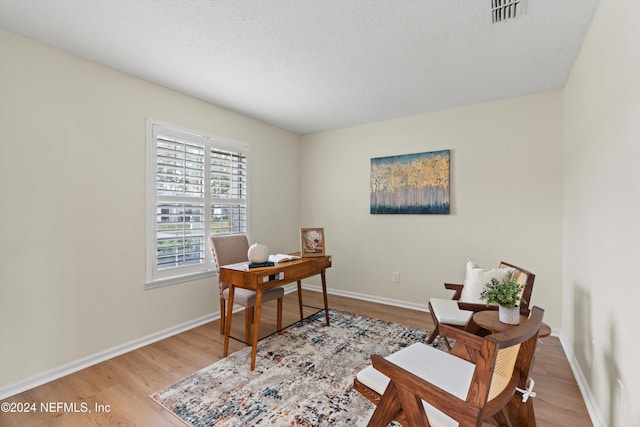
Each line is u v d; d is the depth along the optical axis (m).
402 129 3.63
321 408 1.72
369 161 3.88
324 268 2.90
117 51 2.15
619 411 1.36
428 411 1.10
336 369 2.14
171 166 2.81
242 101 3.13
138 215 2.56
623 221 1.34
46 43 2.04
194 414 1.68
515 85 2.71
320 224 4.33
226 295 2.63
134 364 2.23
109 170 2.37
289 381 2.00
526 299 2.04
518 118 2.96
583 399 1.83
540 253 2.87
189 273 2.95
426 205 3.44
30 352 1.96
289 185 4.31
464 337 1.40
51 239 2.06
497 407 1.09
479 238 3.16
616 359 1.40
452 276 3.31
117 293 2.41
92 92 2.27
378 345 2.53
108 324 2.36
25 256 1.95
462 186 3.25
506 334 1.02
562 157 2.77
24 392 1.89
